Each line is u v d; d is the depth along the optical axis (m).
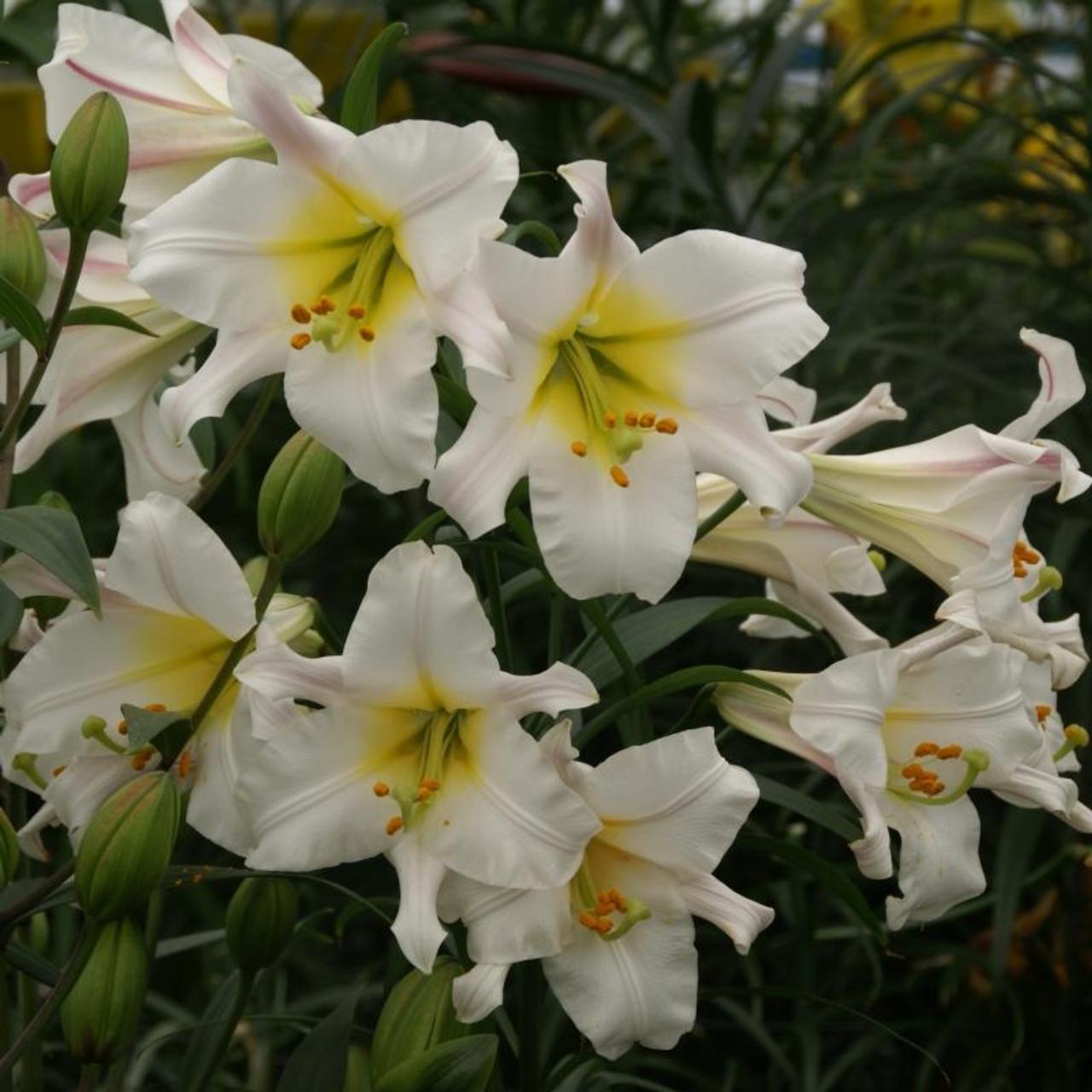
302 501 1.01
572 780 1.02
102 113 0.99
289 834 1.01
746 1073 1.86
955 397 2.04
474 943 1.02
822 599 1.13
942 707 1.09
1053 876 1.75
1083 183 1.88
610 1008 1.03
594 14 2.14
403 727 1.04
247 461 1.91
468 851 1.01
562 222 2.07
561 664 1.01
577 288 1.02
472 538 1.01
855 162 2.04
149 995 1.62
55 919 1.48
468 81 1.88
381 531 2.06
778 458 1.04
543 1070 1.20
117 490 2.10
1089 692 1.73
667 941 1.04
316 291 1.05
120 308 1.12
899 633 1.86
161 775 0.99
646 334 1.05
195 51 1.11
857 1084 1.92
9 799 1.18
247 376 1.03
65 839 1.66
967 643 1.08
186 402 1.02
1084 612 1.82
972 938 1.80
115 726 1.06
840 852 1.83
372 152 1.01
